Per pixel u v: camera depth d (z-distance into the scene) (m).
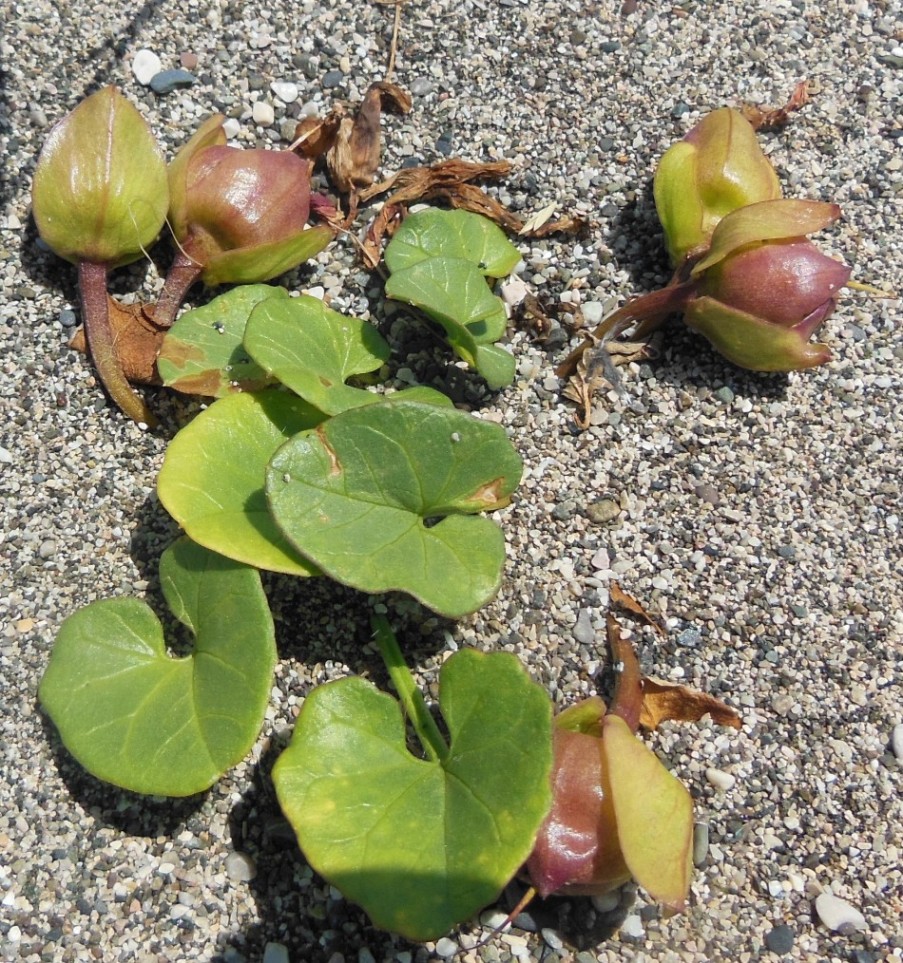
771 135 0.17
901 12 0.18
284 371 0.12
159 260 0.15
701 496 0.14
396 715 0.12
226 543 0.12
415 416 0.12
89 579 0.13
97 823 0.12
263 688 0.11
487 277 0.15
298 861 0.12
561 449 0.15
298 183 0.14
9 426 0.14
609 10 0.17
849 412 0.15
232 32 0.17
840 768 0.13
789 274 0.13
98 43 0.16
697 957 0.12
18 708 0.13
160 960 0.12
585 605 0.14
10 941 0.12
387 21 0.17
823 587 0.14
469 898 0.10
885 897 0.13
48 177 0.13
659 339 0.15
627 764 0.11
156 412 0.14
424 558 0.12
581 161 0.16
